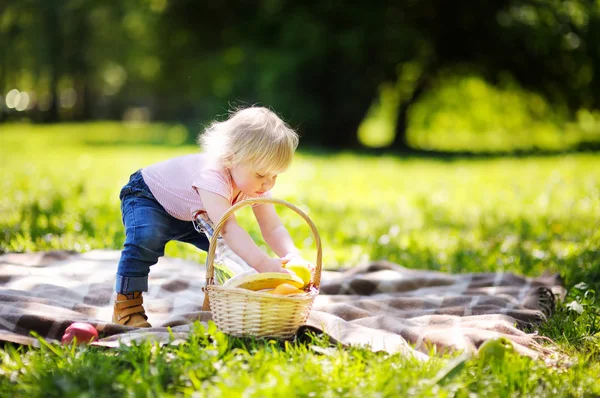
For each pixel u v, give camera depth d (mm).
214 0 22188
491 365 3158
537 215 8500
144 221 4051
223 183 3889
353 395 2748
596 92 21812
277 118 3963
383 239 7078
